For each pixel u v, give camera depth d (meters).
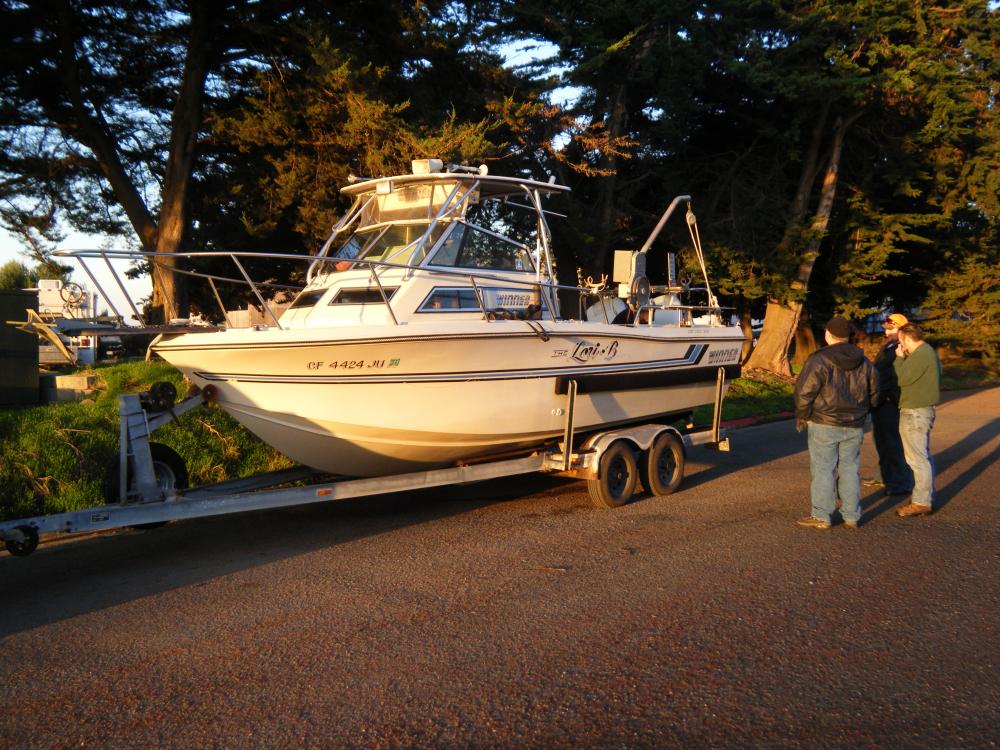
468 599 5.17
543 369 7.43
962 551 6.18
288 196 13.35
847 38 19.42
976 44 21.34
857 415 6.79
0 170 14.88
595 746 3.35
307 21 13.08
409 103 12.89
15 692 3.93
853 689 3.85
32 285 27.27
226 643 4.50
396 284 6.95
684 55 16.80
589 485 7.77
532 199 8.27
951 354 28.20
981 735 3.43
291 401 6.39
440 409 6.89
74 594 5.46
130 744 3.41
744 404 16.77
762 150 21.02
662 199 20.28
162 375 11.13
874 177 22.03
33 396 10.45
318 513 7.82
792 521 7.20
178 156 14.29
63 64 14.45
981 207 22.92
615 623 4.71
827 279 23.56
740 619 4.76
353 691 3.88
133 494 5.91
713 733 3.44
